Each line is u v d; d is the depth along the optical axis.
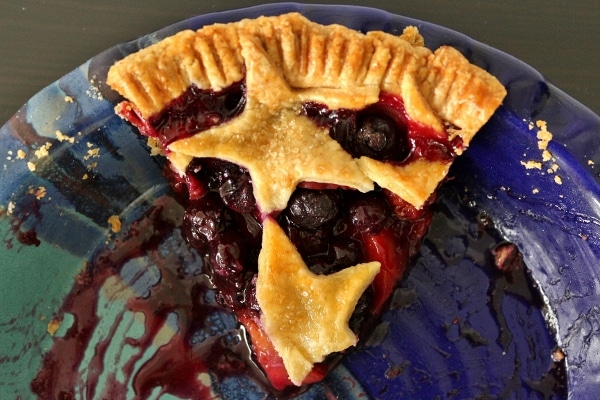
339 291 0.29
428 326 0.31
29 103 0.29
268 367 0.31
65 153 0.30
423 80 0.28
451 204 0.31
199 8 0.33
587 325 0.31
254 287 0.29
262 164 0.28
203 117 0.29
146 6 0.33
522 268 0.31
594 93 0.33
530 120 0.29
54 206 0.30
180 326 0.31
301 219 0.29
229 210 0.30
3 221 0.30
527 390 0.31
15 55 0.33
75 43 0.33
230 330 0.31
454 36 0.29
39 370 0.31
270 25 0.28
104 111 0.30
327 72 0.28
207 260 0.31
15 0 0.33
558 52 0.33
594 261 0.30
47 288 0.31
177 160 0.29
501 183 0.31
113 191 0.31
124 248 0.31
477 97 0.28
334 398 0.31
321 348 0.29
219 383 0.31
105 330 0.31
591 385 0.31
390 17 0.29
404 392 0.31
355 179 0.28
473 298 0.31
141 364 0.31
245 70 0.28
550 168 0.29
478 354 0.31
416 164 0.29
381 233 0.30
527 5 0.33
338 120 0.28
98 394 0.31
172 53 0.28
